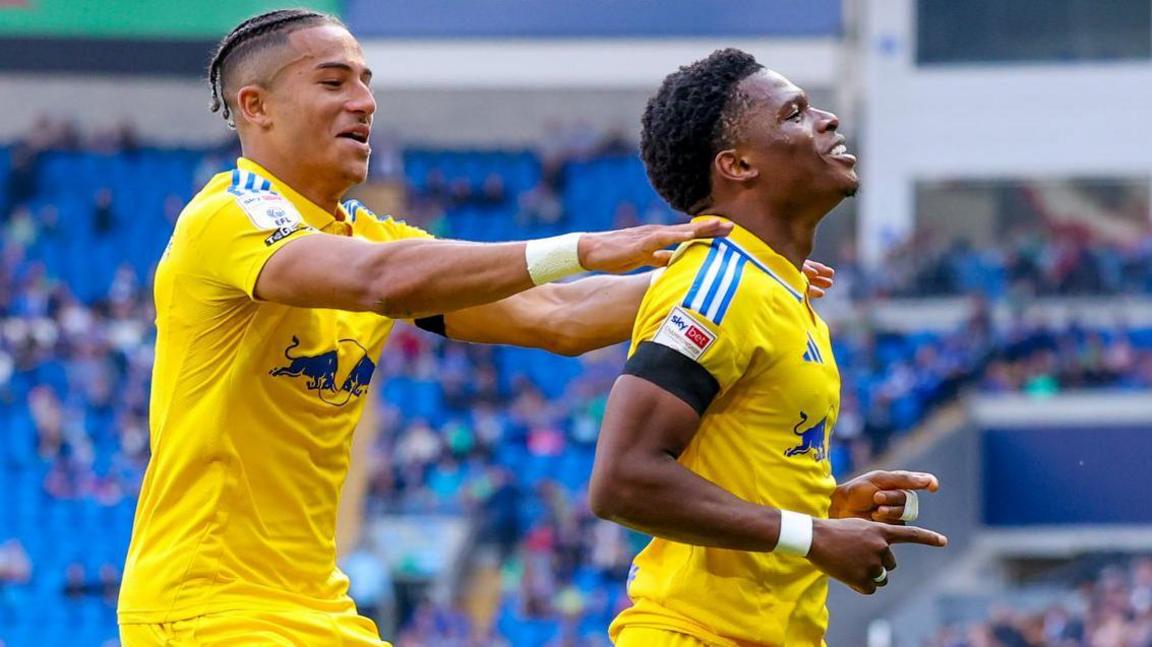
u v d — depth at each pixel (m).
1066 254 25.45
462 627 19.69
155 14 26.42
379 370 24.41
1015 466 22.59
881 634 19.53
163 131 30.56
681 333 4.39
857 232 28.91
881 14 28.88
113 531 22.36
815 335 4.67
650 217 28.20
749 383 4.54
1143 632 18.22
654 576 4.75
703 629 4.65
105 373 24.41
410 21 29.06
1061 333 23.66
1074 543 22.47
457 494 22.12
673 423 4.36
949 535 22.33
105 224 28.14
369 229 5.36
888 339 24.64
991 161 28.67
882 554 4.46
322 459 5.02
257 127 5.00
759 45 28.62
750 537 4.40
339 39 5.02
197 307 4.82
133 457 23.23
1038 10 28.72
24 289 26.16
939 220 28.78
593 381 24.38
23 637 21.22
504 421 23.67
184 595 4.85
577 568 20.70
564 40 29.02
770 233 4.65
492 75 29.16
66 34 26.20
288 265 4.57
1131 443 22.44
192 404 4.86
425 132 30.19
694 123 4.64
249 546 4.90
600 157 29.11
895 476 4.93
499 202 28.80
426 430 22.95
